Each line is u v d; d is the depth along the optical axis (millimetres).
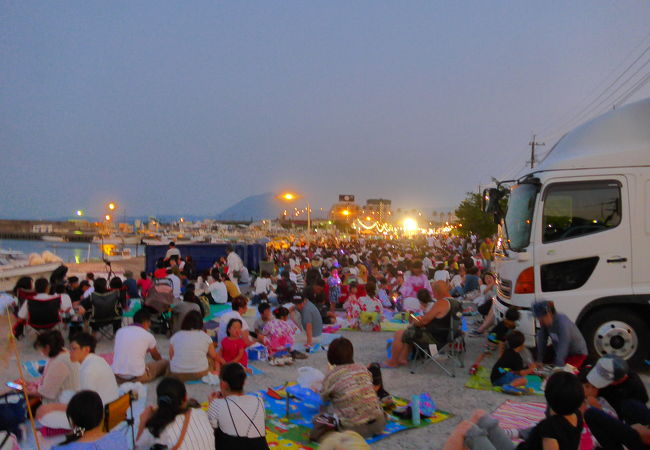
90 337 6074
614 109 8469
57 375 5844
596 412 3951
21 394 5395
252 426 4461
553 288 8039
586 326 7887
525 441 3523
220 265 20641
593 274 7867
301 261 26453
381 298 14867
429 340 8258
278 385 7598
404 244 56438
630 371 4395
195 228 143625
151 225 130375
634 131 8039
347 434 2516
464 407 6633
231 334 8125
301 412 6387
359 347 10164
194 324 7773
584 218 7945
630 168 7852
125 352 7355
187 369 7617
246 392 7203
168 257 20422
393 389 7414
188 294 10945
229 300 15367
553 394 3375
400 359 8625
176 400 4152
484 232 39000
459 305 8414
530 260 8117
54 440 5445
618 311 7824
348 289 15680
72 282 12484
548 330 7387
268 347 9109
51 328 9953
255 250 26609
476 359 9086
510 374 7281
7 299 10617
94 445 4113
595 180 7934
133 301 13656
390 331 11781
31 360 8852
